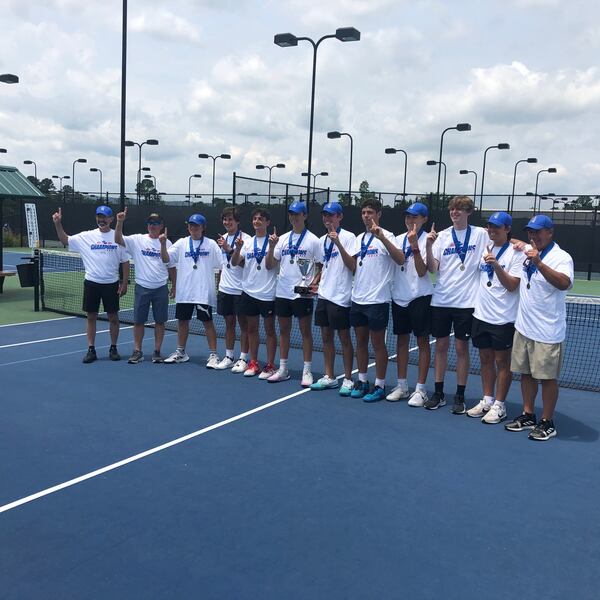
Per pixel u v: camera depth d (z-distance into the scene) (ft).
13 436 15.60
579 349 30.27
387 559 10.02
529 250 15.05
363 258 19.01
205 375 22.48
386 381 22.40
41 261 37.65
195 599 8.85
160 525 11.03
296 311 20.59
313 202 67.36
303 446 15.24
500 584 9.39
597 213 79.61
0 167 39.47
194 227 23.08
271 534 10.77
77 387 20.40
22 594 8.89
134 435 15.81
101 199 104.73
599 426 17.42
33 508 11.62
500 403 17.48
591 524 11.44
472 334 17.75
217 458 14.33
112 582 9.24
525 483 13.25
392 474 13.58
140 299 23.81
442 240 18.20
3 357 24.80
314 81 54.60
